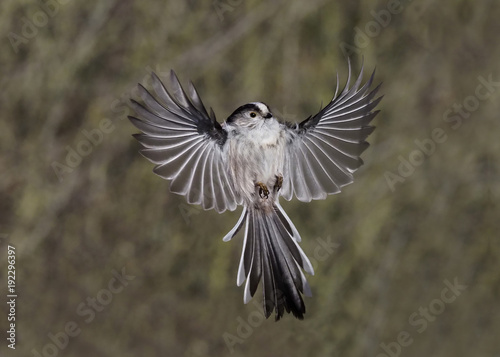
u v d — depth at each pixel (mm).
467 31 15812
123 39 14242
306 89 14578
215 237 14570
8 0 13852
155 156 6332
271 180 6676
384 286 15133
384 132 15586
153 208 14461
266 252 6648
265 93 14477
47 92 14039
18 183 14023
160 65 14188
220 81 14422
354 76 14867
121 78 14172
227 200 6648
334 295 14828
